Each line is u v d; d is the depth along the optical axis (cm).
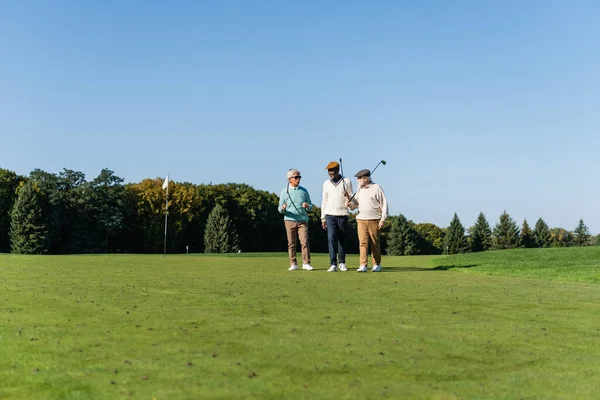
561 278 882
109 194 6347
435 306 530
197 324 420
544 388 274
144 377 284
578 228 11031
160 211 6538
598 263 1138
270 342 362
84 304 514
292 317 453
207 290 632
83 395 258
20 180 6197
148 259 1336
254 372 293
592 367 314
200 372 292
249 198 7475
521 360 327
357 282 755
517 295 623
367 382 279
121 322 426
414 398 256
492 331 410
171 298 560
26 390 266
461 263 1254
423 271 1023
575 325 439
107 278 770
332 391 264
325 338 375
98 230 6419
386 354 335
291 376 287
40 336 376
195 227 6906
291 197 1055
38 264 1071
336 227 1034
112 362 312
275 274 888
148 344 354
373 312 486
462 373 298
